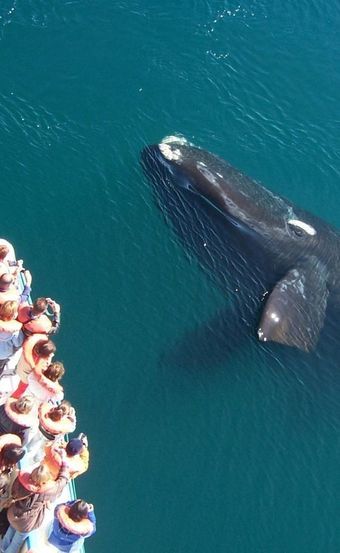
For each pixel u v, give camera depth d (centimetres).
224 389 2558
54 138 3206
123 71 3509
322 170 3372
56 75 3425
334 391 2614
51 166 3103
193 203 2908
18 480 1620
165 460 2400
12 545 1698
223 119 3456
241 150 3372
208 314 2725
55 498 1670
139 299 2739
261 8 3888
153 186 2998
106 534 2241
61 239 2867
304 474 2441
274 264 2814
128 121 3334
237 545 2277
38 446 1862
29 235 2862
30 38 3538
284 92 3622
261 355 2623
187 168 2919
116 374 2547
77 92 3384
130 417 2464
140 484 2342
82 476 2331
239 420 2509
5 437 1659
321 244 2864
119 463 2372
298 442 2495
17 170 3062
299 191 3291
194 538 2267
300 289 2712
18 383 1919
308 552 2297
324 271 2811
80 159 3147
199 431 2469
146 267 2823
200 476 2384
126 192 3038
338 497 2411
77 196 3011
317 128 3516
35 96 3334
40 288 2716
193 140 3344
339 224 3200
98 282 2766
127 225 2931
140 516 2286
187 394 2533
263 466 2433
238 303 2747
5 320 1809
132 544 2233
